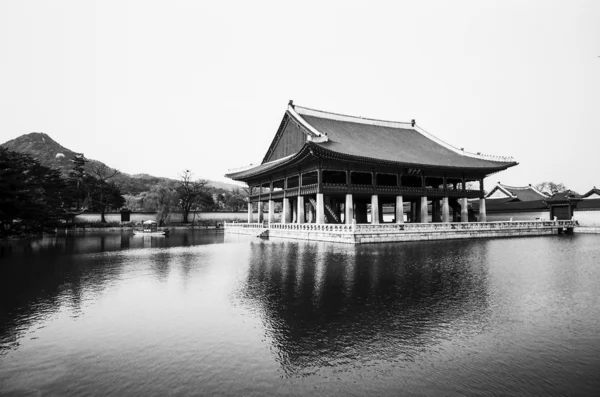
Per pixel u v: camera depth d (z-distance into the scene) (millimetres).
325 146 46656
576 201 59969
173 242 46969
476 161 59344
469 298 15266
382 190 48156
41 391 8055
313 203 48281
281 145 60844
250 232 60906
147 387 8148
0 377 8703
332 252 30781
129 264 26188
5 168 43938
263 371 8852
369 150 51125
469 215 64375
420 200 54312
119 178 155875
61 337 11266
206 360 9508
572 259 26266
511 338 10844
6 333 11648
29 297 16281
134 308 14367
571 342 10508
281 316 13062
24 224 51750
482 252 30453
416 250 31891
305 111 58156
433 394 7758
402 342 10594
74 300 15703
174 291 17203
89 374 8820
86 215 83812
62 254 33125
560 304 14359
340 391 7887
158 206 90688
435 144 65562
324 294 16125
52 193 74500
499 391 7875
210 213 100250
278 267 23500
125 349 10281
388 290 16766
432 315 13008
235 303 14891
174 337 11156
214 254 31984
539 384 8156
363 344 10469
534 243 38844
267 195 60500
